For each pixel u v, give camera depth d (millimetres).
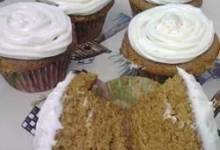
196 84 232
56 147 214
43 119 224
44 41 272
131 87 248
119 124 228
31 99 283
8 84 293
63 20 288
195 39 281
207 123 216
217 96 248
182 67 277
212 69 289
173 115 222
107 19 348
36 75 280
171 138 215
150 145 217
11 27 277
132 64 287
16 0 358
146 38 287
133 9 344
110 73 297
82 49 319
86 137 219
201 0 341
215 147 212
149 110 231
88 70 299
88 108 228
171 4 312
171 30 285
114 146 219
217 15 347
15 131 259
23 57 272
